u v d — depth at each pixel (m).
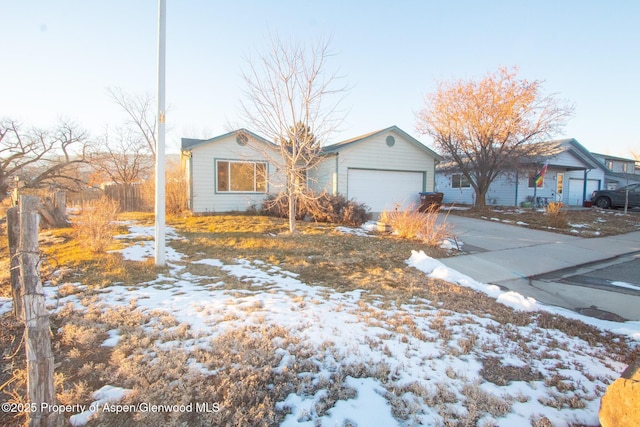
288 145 10.70
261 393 2.55
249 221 12.03
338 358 3.11
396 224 10.64
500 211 17.44
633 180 27.20
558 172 22.75
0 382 2.62
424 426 2.33
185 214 13.69
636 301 5.76
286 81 9.59
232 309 4.14
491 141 16.98
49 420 1.99
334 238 9.56
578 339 4.08
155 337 3.34
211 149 13.82
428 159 16.69
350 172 14.80
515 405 2.64
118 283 5.09
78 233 7.99
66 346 3.17
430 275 6.57
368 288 5.49
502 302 5.29
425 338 3.66
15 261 3.55
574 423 2.49
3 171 23.80
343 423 2.32
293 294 4.94
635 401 2.05
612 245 10.58
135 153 27.73
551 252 9.36
